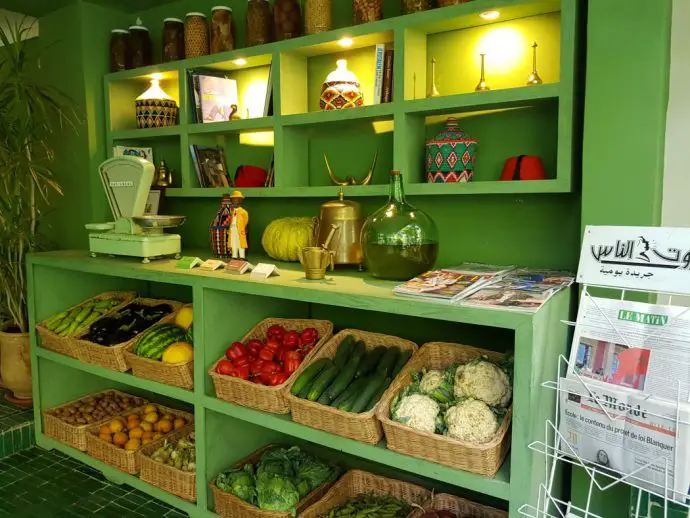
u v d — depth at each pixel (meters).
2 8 3.07
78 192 3.15
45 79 3.22
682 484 1.32
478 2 1.93
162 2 2.99
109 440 2.62
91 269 2.56
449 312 1.57
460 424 1.60
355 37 2.20
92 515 2.34
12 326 3.34
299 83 2.52
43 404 2.94
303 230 2.40
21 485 2.56
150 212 2.86
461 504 2.08
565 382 1.51
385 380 1.92
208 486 2.24
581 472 1.79
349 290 1.81
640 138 1.63
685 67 1.90
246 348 2.25
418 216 1.97
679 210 1.96
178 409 3.04
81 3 2.95
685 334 1.36
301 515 2.02
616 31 1.63
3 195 2.94
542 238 2.06
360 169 2.46
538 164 1.95
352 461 2.53
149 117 2.87
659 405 1.34
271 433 2.56
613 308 1.49
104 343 2.52
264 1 2.51
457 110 2.06
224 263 2.31
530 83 1.91
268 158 2.75
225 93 2.74
